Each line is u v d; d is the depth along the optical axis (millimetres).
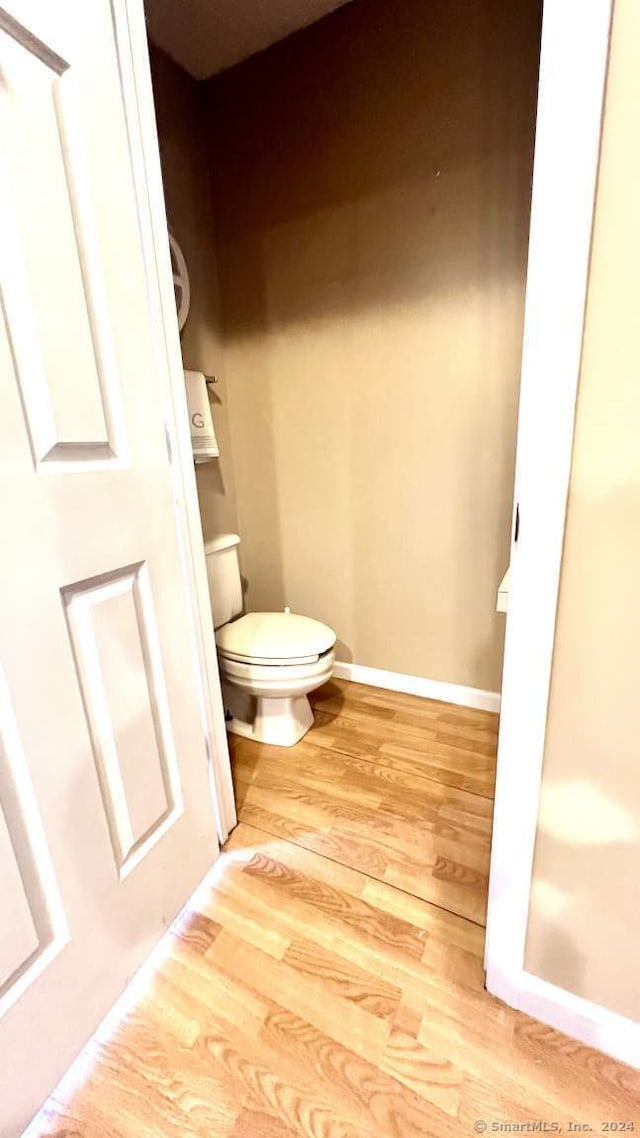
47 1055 795
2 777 700
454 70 1428
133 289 878
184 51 1662
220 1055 860
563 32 528
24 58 660
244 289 1920
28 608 717
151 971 996
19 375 688
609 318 588
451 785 1485
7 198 653
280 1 1488
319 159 1672
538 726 755
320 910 1111
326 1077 827
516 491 689
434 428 1716
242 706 1831
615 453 621
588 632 691
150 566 954
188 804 1112
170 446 1017
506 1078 815
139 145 883
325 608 2125
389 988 953
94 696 850
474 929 1058
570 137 552
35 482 715
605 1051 840
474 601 1807
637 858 744
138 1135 768
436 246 1565
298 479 2020
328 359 1830
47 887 779
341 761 1608
